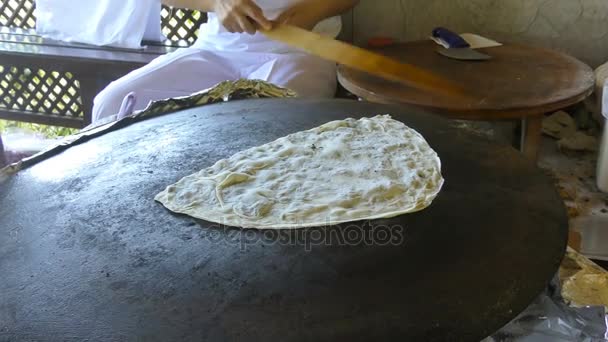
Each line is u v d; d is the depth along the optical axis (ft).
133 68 7.18
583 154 6.14
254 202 3.11
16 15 8.51
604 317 3.04
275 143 3.82
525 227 2.88
